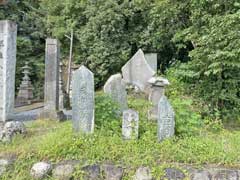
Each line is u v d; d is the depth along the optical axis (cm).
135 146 499
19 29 1476
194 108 688
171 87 804
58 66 722
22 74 1459
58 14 1556
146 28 1245
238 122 684
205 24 772
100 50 1274
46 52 706
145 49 1248
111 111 564
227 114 685
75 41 1445
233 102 692
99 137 511
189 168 468
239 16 623
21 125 550
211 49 651
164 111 525
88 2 1364
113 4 1258
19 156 477
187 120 558
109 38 1273
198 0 782
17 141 516
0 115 573
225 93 685
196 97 738
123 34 1286
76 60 1408
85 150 486
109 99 582
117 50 1272
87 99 523
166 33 1055
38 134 562
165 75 982
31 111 956
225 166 473
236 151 504
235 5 671
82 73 525
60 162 472
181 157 480
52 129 591
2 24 587
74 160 474
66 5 1449
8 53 587
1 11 1389
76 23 1434
